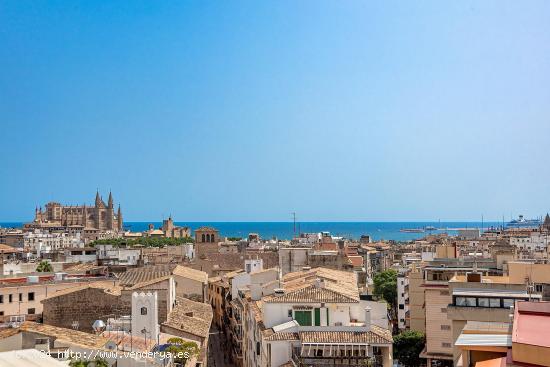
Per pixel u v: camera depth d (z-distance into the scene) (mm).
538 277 77750
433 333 95688
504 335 38719
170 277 90562
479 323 47875
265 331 65438
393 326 138875
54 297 78875
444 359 94250
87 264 159625
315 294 68562
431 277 99000
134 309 69188
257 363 72438
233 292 114312
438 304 95938
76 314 78812
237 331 103750
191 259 182125
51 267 146750
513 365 29219
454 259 121375
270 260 162625
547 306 36469
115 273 133000
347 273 106562
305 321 66688
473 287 66938
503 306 60500
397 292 140375
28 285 100250
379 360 58969
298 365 57250
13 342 51594
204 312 100000
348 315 66750
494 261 117312
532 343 29172
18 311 98438
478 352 36219
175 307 94312
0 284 100688
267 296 77688
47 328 56500
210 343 127125
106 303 79312
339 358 57250
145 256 179500
